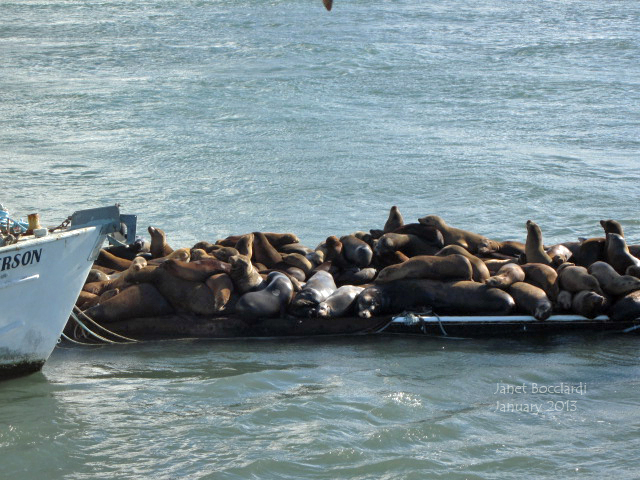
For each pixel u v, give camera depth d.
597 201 49.53
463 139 66.12
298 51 110.50
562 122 72.19
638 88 86.56
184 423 23.06
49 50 115.25
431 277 30.69
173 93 85.50
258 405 24.16
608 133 67.88
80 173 55.78
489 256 33.06
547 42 115.75
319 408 23.88
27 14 154.12
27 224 28.42
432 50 110.44
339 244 32.72
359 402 24.27
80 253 26.55
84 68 102.06
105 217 26.81
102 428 22.81
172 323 29.95
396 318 30.12
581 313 29.97
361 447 21.52
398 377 26.36
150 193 51.06
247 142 65.00
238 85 89.50
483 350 28.86
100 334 29.83
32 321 26.03
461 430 22.52
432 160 59.28
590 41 116.50
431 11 149.50
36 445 21.81
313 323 30.03
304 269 32.09
